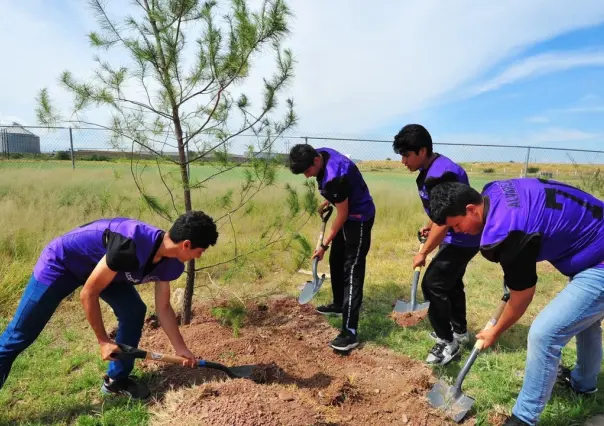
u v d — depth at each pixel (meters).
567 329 2.19
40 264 2.39
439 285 3.13
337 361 3.35
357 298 3.43
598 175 11.30
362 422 2.61
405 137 3.00
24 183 8.91
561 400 2.84
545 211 2.13
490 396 2.90
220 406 2.39
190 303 3.73
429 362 3.32
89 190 8.45
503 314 2.28
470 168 14.45
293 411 2.46
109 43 3.15
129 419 2.55
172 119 3.37
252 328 3.81
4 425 2.53
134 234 2.23
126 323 2.63
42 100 3.18
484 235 2.10
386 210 9.13
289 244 4.15
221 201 3.76
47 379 2.97
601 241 2.15
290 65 3.46
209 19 3.23
